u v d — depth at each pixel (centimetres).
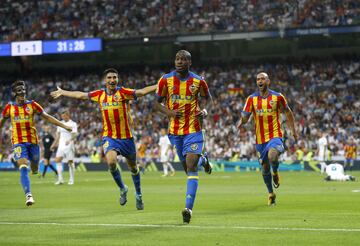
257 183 2720
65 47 5325
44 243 920
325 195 1917
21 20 5850
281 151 1530
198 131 1196
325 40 5538
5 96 6053
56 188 2402
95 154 4841
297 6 5231
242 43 5750
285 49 5659
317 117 4956
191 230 1052
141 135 5131
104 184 2705
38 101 5853
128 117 1392
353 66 5381
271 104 1529
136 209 1456
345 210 1405
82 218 1252
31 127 1584
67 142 2688
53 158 4822
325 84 5306
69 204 1625
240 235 990
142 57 6047
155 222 1173
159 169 4716
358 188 2295
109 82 1362
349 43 5484
